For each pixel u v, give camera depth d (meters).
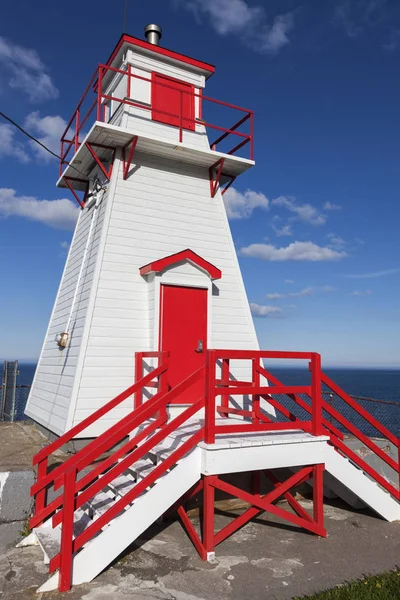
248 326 9.78
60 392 8.61
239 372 9.55
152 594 4.62
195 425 7.69
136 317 8.65
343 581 4.96
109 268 8.64
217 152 9.54
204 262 8.91
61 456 7.40
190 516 6.84
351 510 7.32
